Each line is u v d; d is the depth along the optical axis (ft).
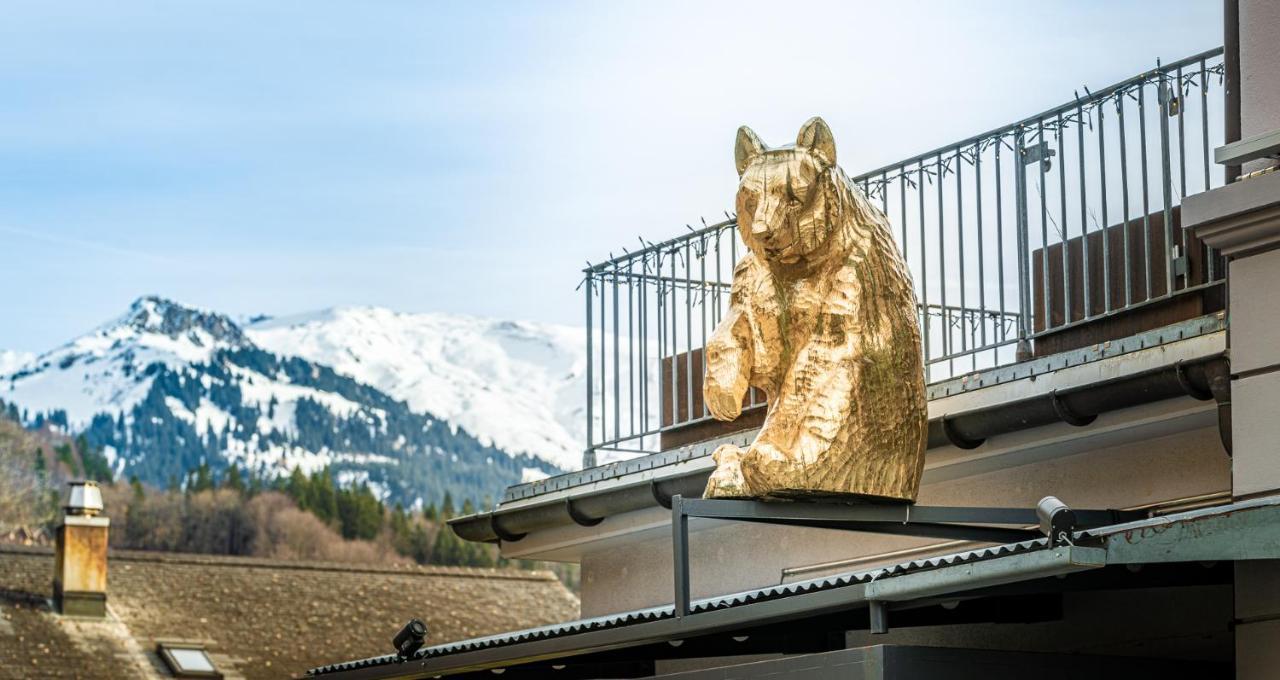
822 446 24.58
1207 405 25.08
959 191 30.60
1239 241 23.44
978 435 28.14
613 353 38.19
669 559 37.83
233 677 100.83
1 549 108.99
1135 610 27.40
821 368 24.99
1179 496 26.58
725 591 35.78
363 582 114.93
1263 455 22.93
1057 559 19.92
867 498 24.93
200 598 109.19
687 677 25.66
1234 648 25.30
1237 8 24.70
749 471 24.82
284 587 112.16
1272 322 23.03
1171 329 25.50
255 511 317.42
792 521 25.27
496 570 121.49
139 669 99.96
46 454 359.25
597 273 38.81
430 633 110.32
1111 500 27.61
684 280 37.01
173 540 310.65
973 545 29.86
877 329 25.21
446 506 328.49
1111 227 30.14
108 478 374.02
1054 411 26.58
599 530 37.91
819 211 25.25
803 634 31.01
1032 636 29.01
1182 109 27.37
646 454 37.52
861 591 22.18
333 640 107.14
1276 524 19.25
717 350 26.18
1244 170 24.38
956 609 27.81
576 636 27.30
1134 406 25.85
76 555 104.47
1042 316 31.48
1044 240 29.22
